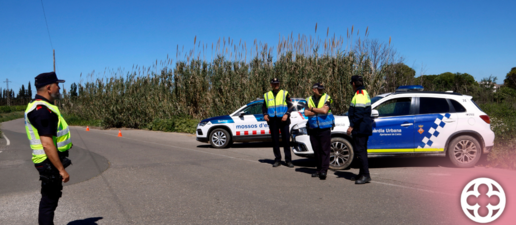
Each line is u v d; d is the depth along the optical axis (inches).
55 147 120.9
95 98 1044.5
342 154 284.7
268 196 203.8
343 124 282.7
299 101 450.9
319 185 229.3
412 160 322.7
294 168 293.7
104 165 319.6
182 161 334.3
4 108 3075.8
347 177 254.1
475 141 276.5
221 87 677.3
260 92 629.0
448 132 278.1
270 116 295.7
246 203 190.4
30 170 307.0
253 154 383.9
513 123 397.1
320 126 242.8
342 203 187.6
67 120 1192.8
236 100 635.5
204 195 208.2
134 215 173.5
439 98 286.2
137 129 826.8
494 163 290.0
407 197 197.0
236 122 446.6
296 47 629.0
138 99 844.6
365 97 229.3
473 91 830.5
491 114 467.8
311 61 613.3
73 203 195.9
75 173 283.7
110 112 862.5
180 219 166.4
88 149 440.1
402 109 285.6
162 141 537.0
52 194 128.6
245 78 661.9
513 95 745.6
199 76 741.3
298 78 614.9
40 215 128.3
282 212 174.2
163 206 187.8
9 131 876.0
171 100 793.6
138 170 291.6
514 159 286.4
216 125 447.8
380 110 286.7
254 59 663.8
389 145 280.2
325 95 246.8
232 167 299.1
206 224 159.0
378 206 181.3
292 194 207.3
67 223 163.5
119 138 593.6
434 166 289.4
